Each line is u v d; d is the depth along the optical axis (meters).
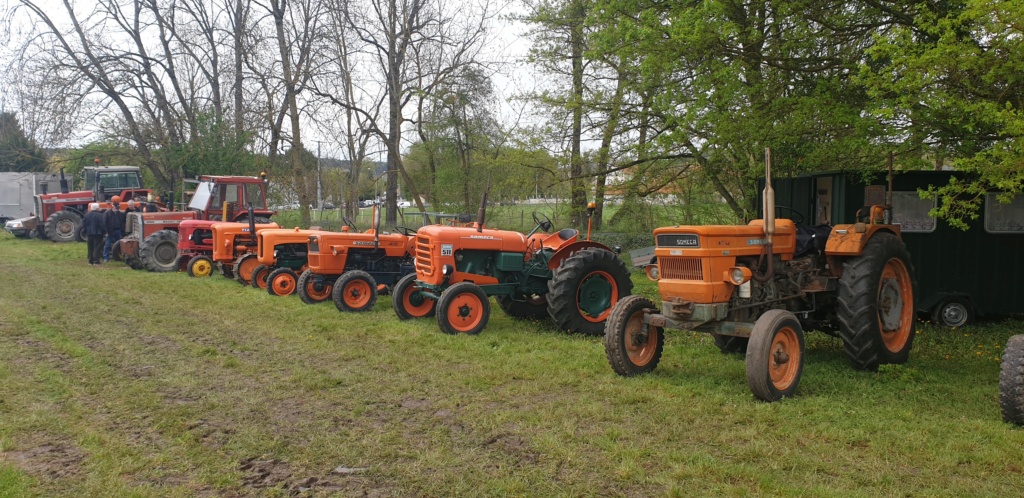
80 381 5.76
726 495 3.54
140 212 16.31
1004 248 8.69
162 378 5.91
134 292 11.34
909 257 6.34
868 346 5.91
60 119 21.03
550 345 7.34
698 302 5.50
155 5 23.12
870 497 3.48
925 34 7.61
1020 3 5.45
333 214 28.20
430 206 22.38
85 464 4.00
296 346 7.27
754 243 5.70
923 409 4.96
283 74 22.28
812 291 6.05
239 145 22.34
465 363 6.50
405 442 4.37
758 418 4.72
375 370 6.24
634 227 15.56
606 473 3.85
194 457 4.12
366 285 9.77
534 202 19.41
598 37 9.91
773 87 9.26
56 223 21.89
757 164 10.47
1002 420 4.66
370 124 21.45
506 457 4.10
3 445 4.25
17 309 9.39
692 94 10.22
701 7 8.41
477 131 20.69
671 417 4.76
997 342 7.50
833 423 4.62
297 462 4.05
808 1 8.23
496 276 8.59
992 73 5.96
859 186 8.83
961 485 3.63
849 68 8.73
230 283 12.62
